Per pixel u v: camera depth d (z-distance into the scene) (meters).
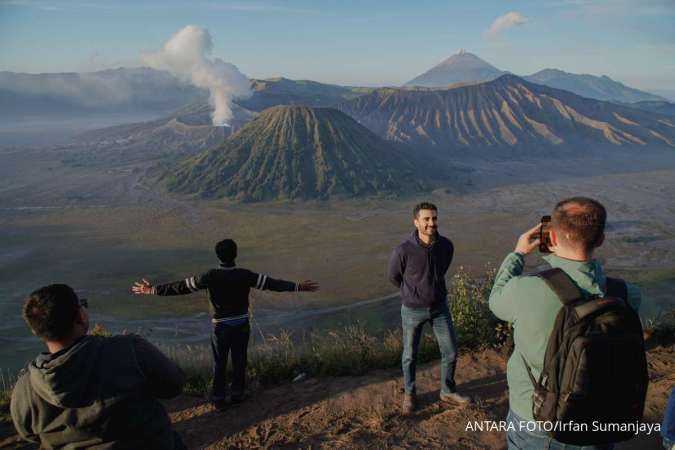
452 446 4.52
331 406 5.55
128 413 2.61
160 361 2.79
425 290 5.25
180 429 5.38
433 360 6.82
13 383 6.45
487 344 6.94
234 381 5.88
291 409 5.58
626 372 2.35
